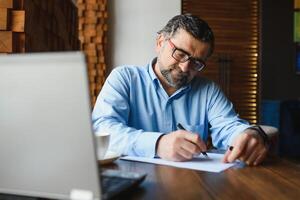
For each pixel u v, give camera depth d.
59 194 0.52
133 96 1.39
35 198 0.57
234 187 0.72
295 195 0.67
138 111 1.39
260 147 0.96
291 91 4.71
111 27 3.32
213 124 1.37
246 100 3.60
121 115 1.28
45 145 0.51
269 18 4.61
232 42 3.54
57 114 0.50
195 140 0.97
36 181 0.53
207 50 1.30
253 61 3.60
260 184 0.74
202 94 1.45
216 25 3.50
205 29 1.29
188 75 1.34
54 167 0.52
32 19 1.41
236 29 3.55
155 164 0.92
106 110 1.22
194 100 1.44
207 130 1.44
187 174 0.82
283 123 3.96
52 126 0.50
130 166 0.89
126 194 0.65
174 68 1.33
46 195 0.53
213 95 1.45
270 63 4.65
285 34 4.64
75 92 0.49
